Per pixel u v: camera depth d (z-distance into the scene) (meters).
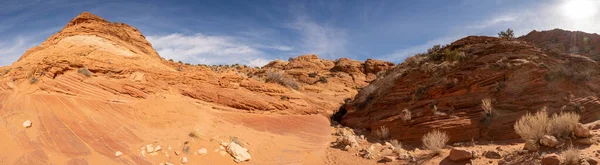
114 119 10.45
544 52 14.08
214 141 10.70
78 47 15.58
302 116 17.53
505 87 12.91
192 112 12.66
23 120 9.08
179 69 19.78
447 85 14.54
